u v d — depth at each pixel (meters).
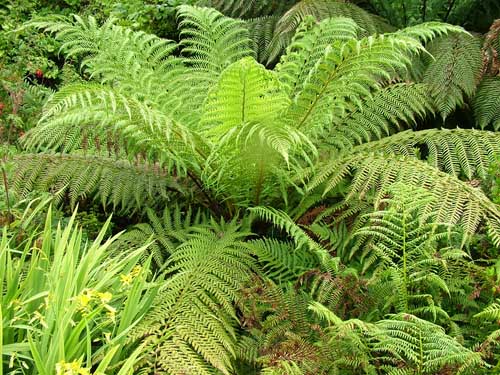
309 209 3.03
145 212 3.16
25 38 4.42
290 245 2.80
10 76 3.80
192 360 2.05
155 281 2.54
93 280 2.30
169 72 3.21
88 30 3.11
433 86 3.49
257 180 2.79
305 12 3.72
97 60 3.06
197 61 3.32
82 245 2.94
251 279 2.47
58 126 2.92
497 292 2.29
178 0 4.80
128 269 2.38
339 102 2.90
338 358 2.15
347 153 2.94
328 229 2.74
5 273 2.44
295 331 2.31
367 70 3.06
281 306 2.35
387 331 2.02
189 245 2.70
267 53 3.98
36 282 2.24
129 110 2.32
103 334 2.17
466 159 2.69
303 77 3.14
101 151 3.15
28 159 2.92
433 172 2.53
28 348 1.96
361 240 2.60
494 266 2.34
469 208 2.36
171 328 2.16
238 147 2.62
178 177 3.06
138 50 3.21
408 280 2.31
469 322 2.33
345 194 2.94
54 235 2.95
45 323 1.91
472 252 2.72
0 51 4.29
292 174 2.94
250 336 2.44
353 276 2.44
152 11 4.80
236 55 3.42
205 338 2.13
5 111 3.62
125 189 2.91
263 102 2.58
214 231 2.92
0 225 2.83
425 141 2.84
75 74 4.00
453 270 2.46
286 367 1.98
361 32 3.68
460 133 2.81
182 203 3.14
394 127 3.71
